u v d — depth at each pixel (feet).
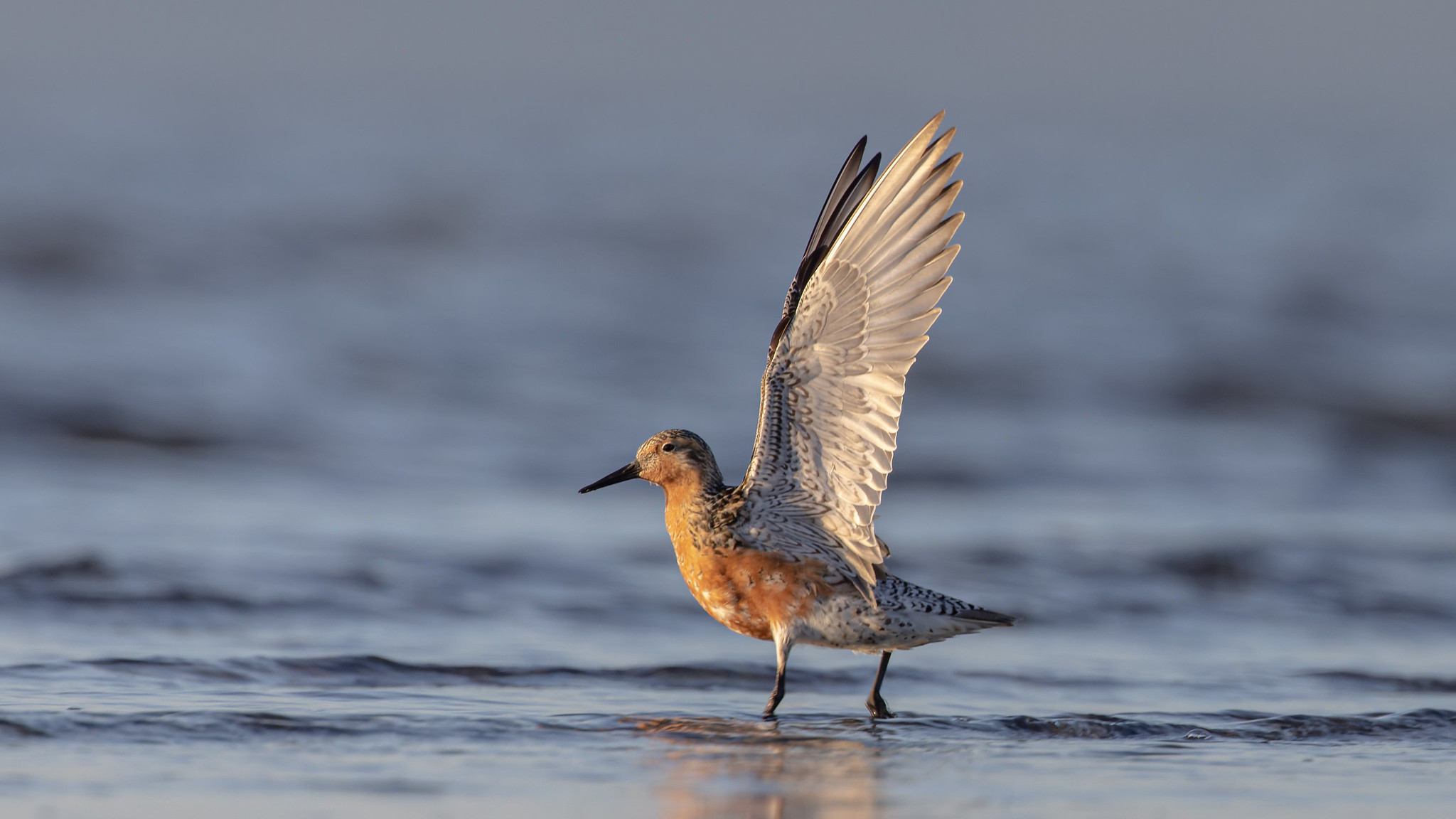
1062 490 57.62
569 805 21.74
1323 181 189.47
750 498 28.14
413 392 70.18
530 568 42.60
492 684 30.71
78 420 60.49
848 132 258.37
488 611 37.96
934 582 42.55
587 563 43.60
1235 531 50.75
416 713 27.48
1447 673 33.86
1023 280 109.81
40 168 140.87
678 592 40.83
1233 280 112.78
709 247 119.65
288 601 37.58
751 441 62.23
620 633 36.45
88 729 25.07
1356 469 63.93
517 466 58.34
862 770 24.26
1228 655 35.58
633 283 102.47
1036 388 77.87
